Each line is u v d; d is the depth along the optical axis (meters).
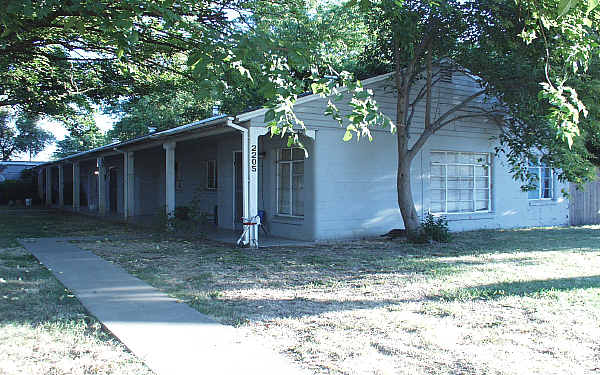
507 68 10.58
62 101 12.38
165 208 13.58
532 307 5.46
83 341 4.41
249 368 3.78
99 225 16.08
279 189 13.05
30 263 8.52
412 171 12.91
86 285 6.72
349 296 6.14
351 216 11.90
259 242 11.45
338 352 4.12
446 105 13.64
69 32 8.02
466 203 14.24
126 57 8.42
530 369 3.73
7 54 8.09
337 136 11.66
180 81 11.73
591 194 16.86
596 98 9.39
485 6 10.04
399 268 8.06
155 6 4.70
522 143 11.20
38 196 32.25
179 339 4.45
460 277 7.25
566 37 6.69
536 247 10.58
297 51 4.20
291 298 6.05
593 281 6.87
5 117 47.78
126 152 17.36
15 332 4.63
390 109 12.56
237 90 5.17
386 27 10.98
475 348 4.19
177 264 8.49
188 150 18.58
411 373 3.68
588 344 4.27
